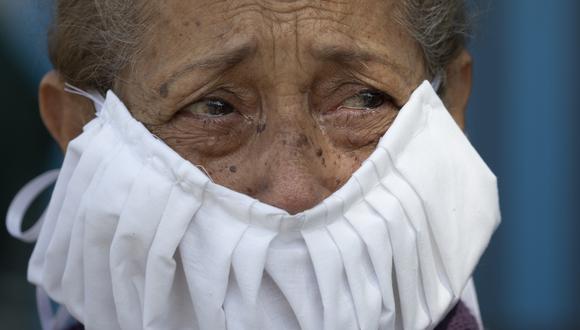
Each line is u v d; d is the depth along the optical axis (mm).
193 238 2867
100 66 3072
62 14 3164
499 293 5555
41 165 5688
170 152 2867
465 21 3385
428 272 2982
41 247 3111
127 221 2875
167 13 2875
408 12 3016
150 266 2879
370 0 2918
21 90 5543
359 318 2867
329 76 2914
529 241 5500
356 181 2875
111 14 2994
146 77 2936
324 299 2820
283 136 2854
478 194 3045
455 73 3420
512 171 5457
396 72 2990
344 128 2984
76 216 2967
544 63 5355
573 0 5309
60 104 3373
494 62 5371
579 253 5461
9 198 5633
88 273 2980
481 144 5438
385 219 2895
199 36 2840
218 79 2859
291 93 2855
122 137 2957
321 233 2850
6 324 5719
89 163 2963
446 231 2984
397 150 2939
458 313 3203
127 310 2947
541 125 5406
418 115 2990
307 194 2822
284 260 2834
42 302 3508
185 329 2967
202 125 2934
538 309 5520
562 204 5453
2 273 5734
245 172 2914
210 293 2834
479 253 3041
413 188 2943
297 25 2826
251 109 2908
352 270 2859
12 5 5469
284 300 2887
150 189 2867
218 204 2850
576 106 5375
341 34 2867
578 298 5488
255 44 2811
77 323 3449
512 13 5336
